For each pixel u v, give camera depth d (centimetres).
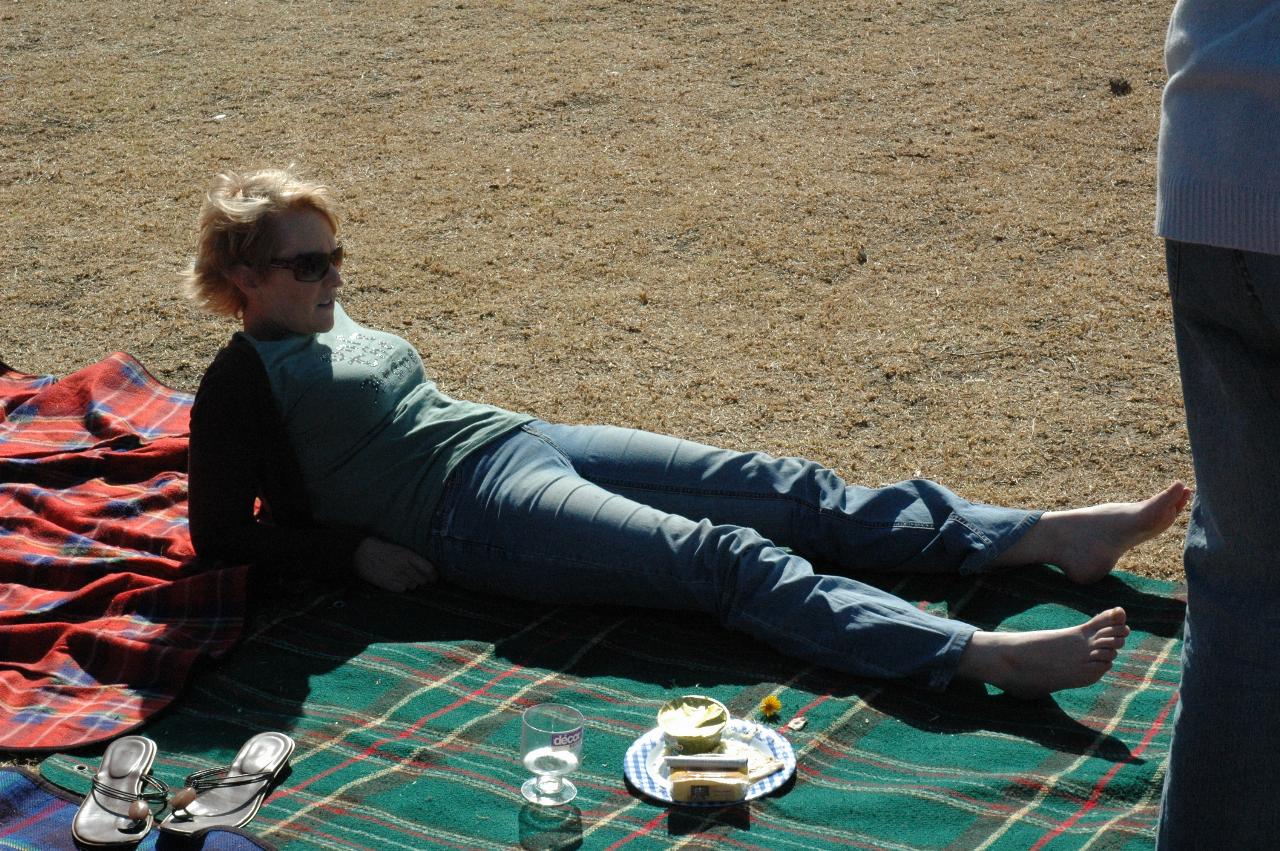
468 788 300
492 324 588
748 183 736
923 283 618
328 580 389
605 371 547
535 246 666
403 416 384
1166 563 407
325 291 375
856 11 1038
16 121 858
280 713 331
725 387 532
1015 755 306
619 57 952
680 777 294
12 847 280
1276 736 233
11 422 491
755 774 300
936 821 284
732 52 955
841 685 336
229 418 367
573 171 759
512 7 1078
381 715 329
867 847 277
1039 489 459
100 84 927
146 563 391
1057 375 535
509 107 862
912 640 330
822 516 383
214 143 817
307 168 772
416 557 382
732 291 615
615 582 360
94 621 369
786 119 832
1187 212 226
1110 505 376
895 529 378
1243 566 233
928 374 539
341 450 378
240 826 287
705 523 358
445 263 648
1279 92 213
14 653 363
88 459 458
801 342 568
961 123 816
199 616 368
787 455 483
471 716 328
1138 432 491
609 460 389
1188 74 225
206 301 380
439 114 855
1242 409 228
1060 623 361
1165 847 249
